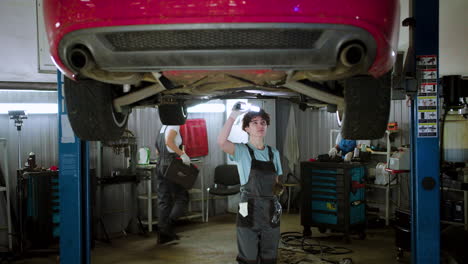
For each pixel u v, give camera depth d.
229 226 6.05
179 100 3.40
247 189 2.95
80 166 3.37
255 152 3.04
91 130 2.19
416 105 3.19
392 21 1.60
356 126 2.13
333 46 1.49
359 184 5.10
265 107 7.11
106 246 5.09
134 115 5.99
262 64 1.53
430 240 3.20
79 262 3.36
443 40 4.10
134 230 5.65
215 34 1.46
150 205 5.70
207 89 2.34
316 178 5.25
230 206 6.89
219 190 6.20
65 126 3.36
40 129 5.20
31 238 4.64
